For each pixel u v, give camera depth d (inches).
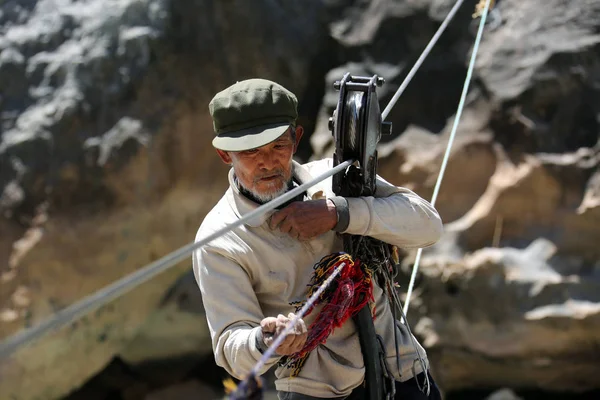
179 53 379.9
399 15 386.6
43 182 368.5
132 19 381.1
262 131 130.4
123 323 395.9
